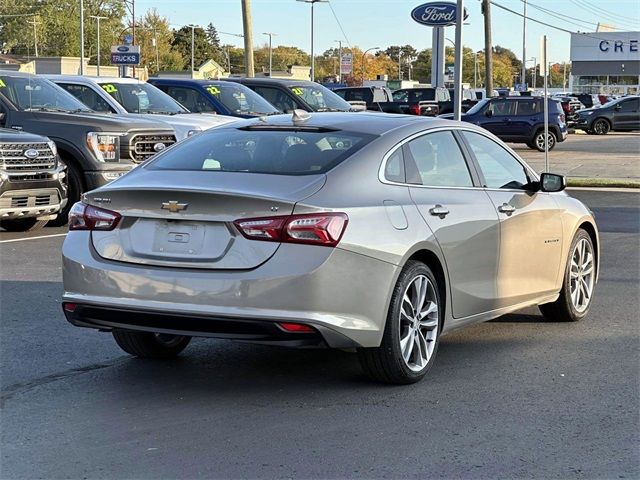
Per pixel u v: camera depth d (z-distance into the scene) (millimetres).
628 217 15430
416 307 6047
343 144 6125
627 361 6789
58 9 114438
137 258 5672
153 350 6641
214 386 6082
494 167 7137
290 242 5391
